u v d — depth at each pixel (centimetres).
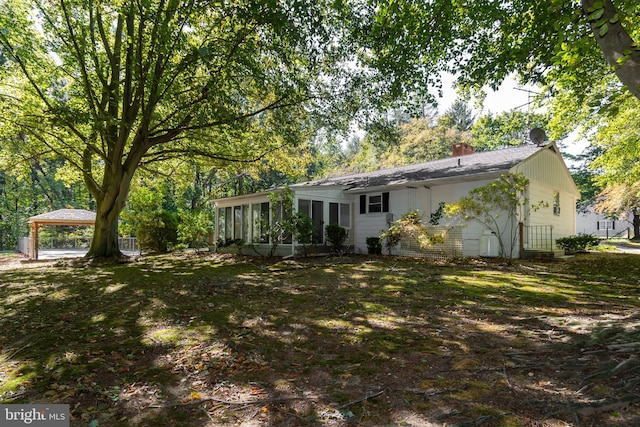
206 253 1762
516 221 1216
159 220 1914
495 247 1238
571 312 491
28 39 1177
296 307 566
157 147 1705
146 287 777
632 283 736
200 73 1335
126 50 1206
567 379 272
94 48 1184
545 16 758
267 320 491
